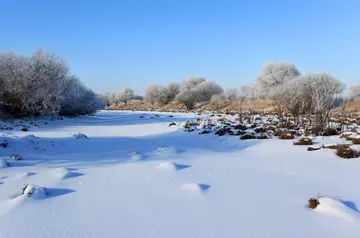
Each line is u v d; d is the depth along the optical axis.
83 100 30.70
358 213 3.84
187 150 9.34
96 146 10.04
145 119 27.38
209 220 3.70
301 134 12.16
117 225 3.56
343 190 4.77
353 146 8.31
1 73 19.83
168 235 3.32
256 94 57.50
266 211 3.97
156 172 6.10
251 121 19.06
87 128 18.61
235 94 61.22
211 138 12.34
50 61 22.78
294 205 4.17
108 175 5.90
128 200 4.41
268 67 58.44
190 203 4.27
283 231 3.40
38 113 23.09
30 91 20.56
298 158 7.51
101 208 4.09
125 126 20.41
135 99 97.44
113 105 93.31
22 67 21.05
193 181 5.37
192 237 3.28
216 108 55.38
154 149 9.38
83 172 6.17
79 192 4.79
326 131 12.07
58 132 15.01
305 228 3.47
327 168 6.20
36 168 6.63
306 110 16.33
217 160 7.50
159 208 4.09
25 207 4.11
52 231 3.41
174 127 17.42
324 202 4.05
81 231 3.41
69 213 3.92
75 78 28.42
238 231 3.41
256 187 4.99
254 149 9.46
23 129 15.02
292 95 17.25
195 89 64.75
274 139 11.19
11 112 20.25
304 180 5.37
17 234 3.33
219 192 4.73
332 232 3.38
